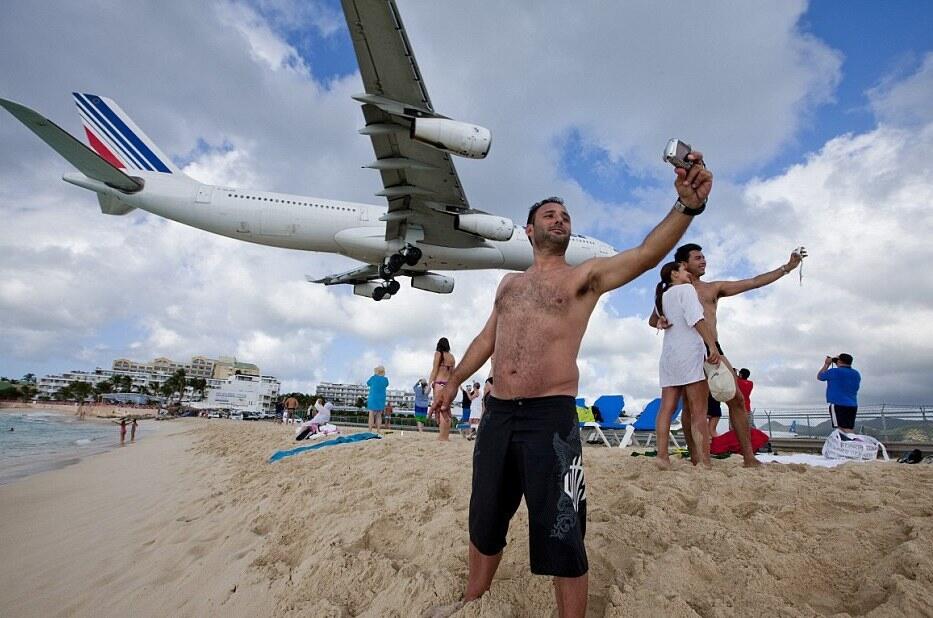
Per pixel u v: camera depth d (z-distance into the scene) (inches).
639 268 58.5
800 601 63.7
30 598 111.0
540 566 55.9
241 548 117.7
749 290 157.1
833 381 227.8
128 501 228.7
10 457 529.0
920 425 366.0
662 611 59.9
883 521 80.7
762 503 92.7
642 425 275.7
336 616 72.6
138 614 94.4
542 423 60.1
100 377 6033.5
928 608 54.4
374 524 105.1
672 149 52.5
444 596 71.6
